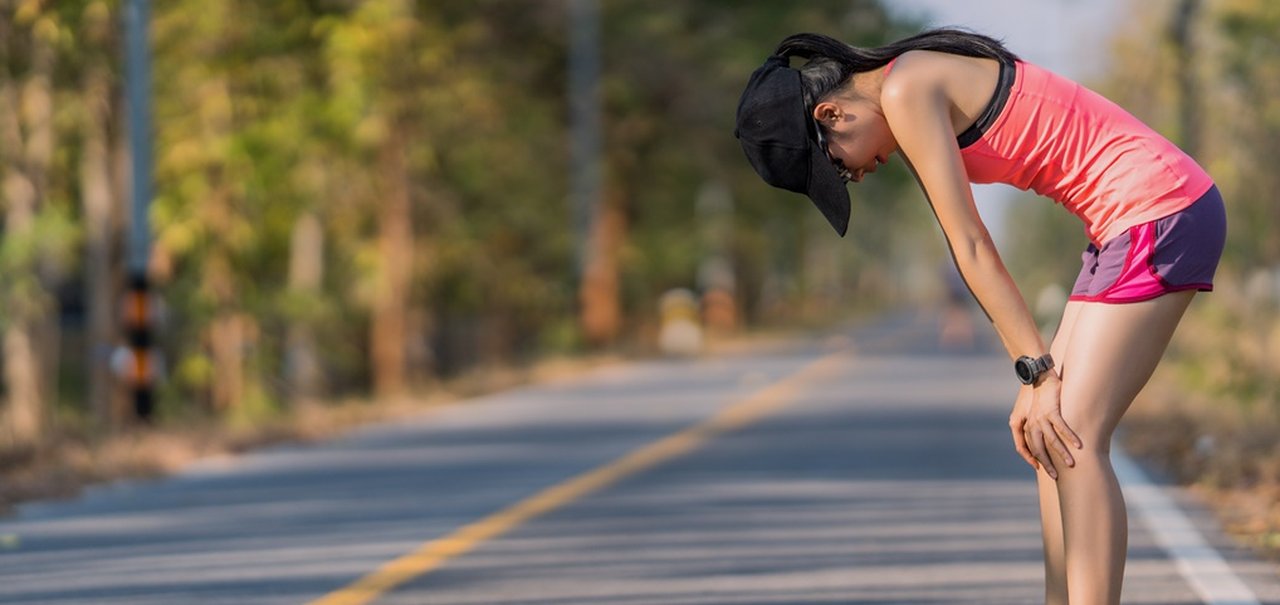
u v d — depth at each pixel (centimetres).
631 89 7388
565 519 1944
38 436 3142
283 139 5106
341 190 5684
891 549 1667
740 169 8050
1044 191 824
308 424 3462
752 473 2434
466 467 2623
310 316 5550
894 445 2850
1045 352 805
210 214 5088
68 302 7600
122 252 5200
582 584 1482
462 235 7050
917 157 788
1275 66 3919
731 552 1661
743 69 7362
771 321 12144
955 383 4659
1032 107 794
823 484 2280
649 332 9206
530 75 7112
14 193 4206
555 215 7669
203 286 5256
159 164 5047
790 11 7438
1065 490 805
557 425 3469
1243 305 3838
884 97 791
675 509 2022
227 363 5322
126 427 3256
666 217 8350
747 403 3969
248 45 5100
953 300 8419
